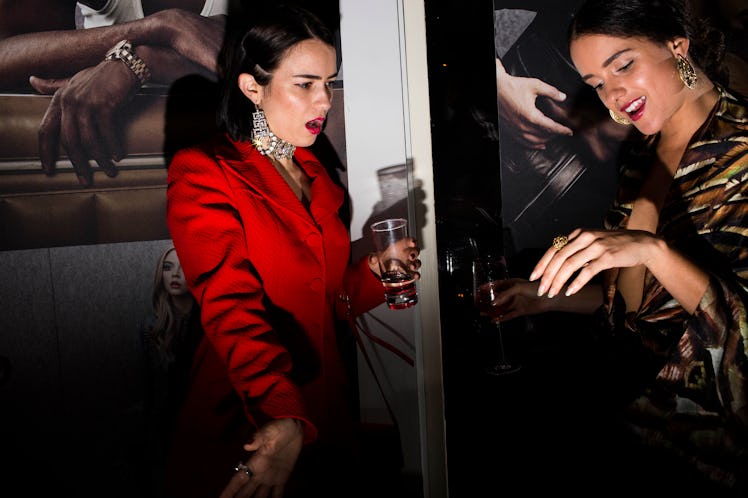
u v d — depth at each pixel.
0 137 1.35
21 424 1.44
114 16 1.37
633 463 1.23
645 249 1.02
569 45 1.31
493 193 1.48
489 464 1.47
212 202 1.09
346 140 1.59
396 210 1.61
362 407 1.66
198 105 1.44
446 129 1.53
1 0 1.30
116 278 1.45
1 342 1.41
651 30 1.20
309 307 1.22
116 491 1.50
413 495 1.65
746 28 1.14
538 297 1.37
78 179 1.40
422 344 1.62
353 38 1.55
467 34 1.46
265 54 1.15
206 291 1.04
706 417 1.11
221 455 1.15
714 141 1.14
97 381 1.47
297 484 1.21
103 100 1.39
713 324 1.05
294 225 1.20
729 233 1.11
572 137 1.35
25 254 1.40
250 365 0.98
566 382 1.35
